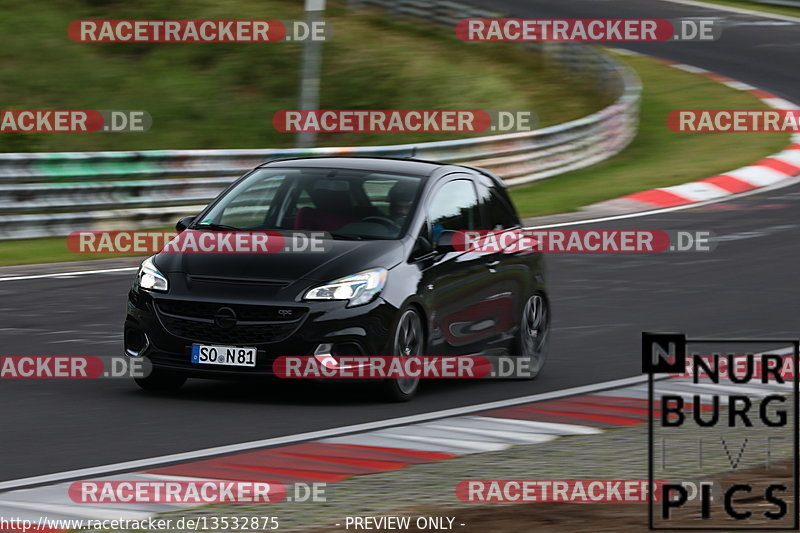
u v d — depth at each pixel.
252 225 31.88
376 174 32.97
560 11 150.38
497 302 33.75
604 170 86.75
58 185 59.47
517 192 76.88
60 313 42.38
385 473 23.05
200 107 100.19
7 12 108.81
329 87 105.31
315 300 29.42
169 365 29.91
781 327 41.81
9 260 53.72
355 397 30.94
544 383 33.25
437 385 33.00
